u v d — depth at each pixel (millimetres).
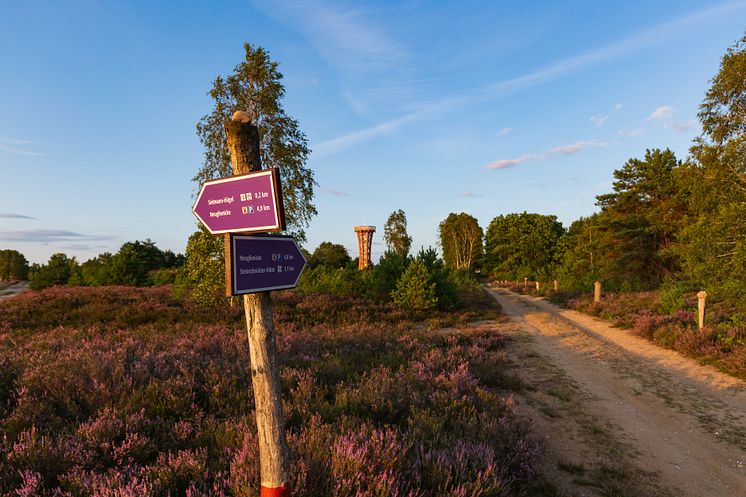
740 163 17844
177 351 8398
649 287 32031
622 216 37031
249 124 2709
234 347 9180
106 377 6227
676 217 34156
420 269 19203
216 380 6562
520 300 29688
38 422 4777
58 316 15812
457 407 5984
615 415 7004
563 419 6789
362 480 3467
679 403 7609
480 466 4027
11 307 18188
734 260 13312
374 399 5848
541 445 5367
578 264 45000
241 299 17000
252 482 3371
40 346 9391
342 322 15391
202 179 16766
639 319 15055
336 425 4863
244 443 3924
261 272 2660
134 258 36094
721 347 10508
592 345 12484
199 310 16578
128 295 22500
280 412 2797
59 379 5957
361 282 23562
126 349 8453
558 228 81750
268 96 16422
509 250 73375
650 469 5211
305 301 19188
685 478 5016
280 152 16750
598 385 8625
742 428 6523
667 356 11008
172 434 4684
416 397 6172
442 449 4297
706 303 16234
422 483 3701
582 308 21312
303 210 17781
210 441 4566
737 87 21594
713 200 20781
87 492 3305
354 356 9227
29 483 3330
